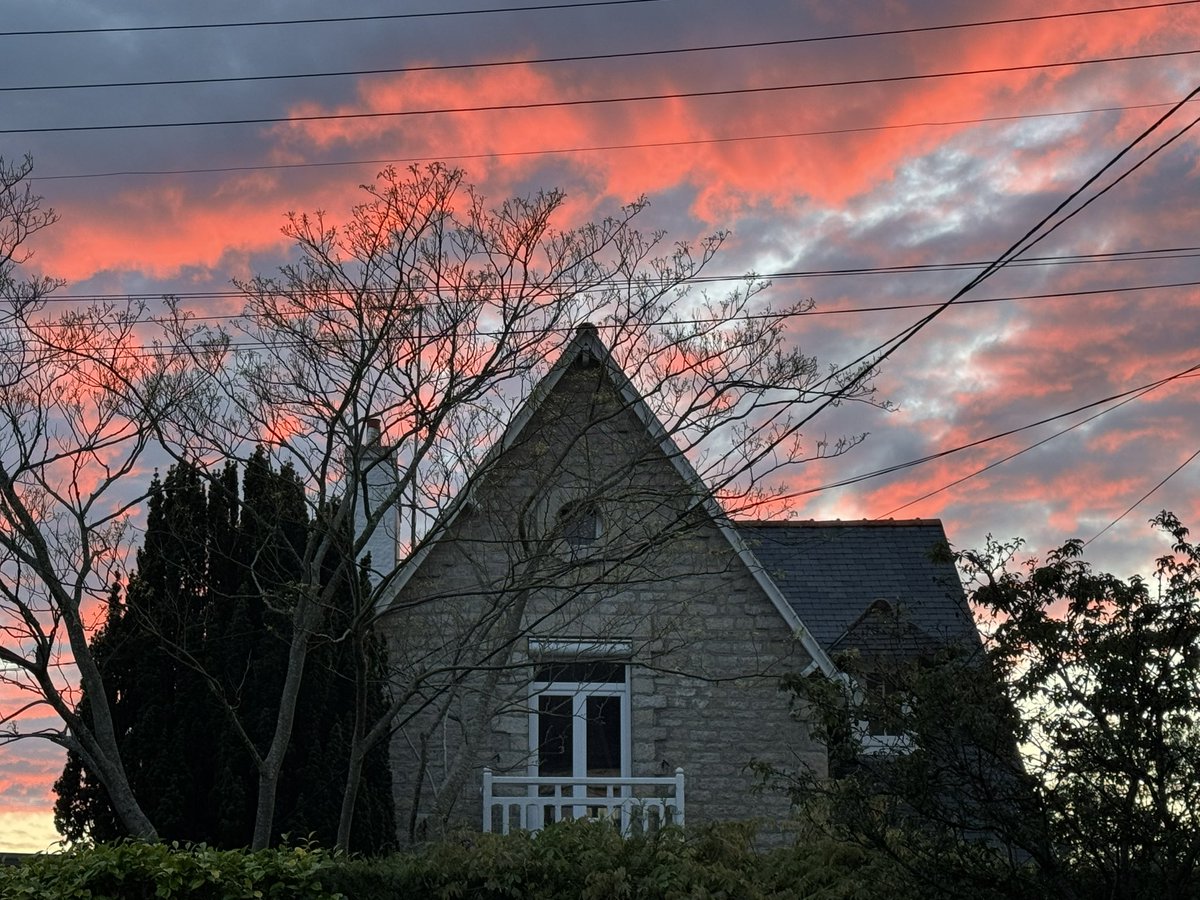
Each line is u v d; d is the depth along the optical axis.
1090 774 9.77
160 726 15.22
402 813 16.84
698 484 15.19
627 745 17.25
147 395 13.59
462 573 17.48
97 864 10.68
